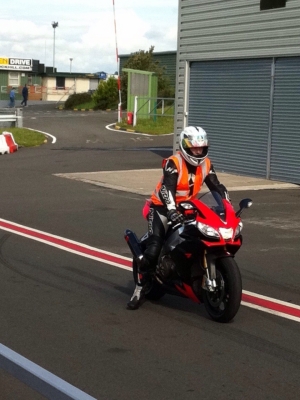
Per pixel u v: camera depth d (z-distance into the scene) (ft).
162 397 16.56
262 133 62.23
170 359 19.22
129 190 53.67
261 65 61.67
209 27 66.44
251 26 61.93
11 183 57.67
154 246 22.99
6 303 24.56
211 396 16.66
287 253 33.50
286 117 59.77
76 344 20.36
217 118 67.10
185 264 22.41
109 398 16.46
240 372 18.31
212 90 67.41
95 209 45.68
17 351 19.67
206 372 18.28
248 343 20.66
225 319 22.18
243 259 32.09
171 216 21.53
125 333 21.49
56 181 58.95
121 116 140.56
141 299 24.12
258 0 60.90
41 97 244.63
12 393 16.70
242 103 64.08
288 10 58.18
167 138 106.83
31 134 99.30
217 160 67.56
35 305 24.39
